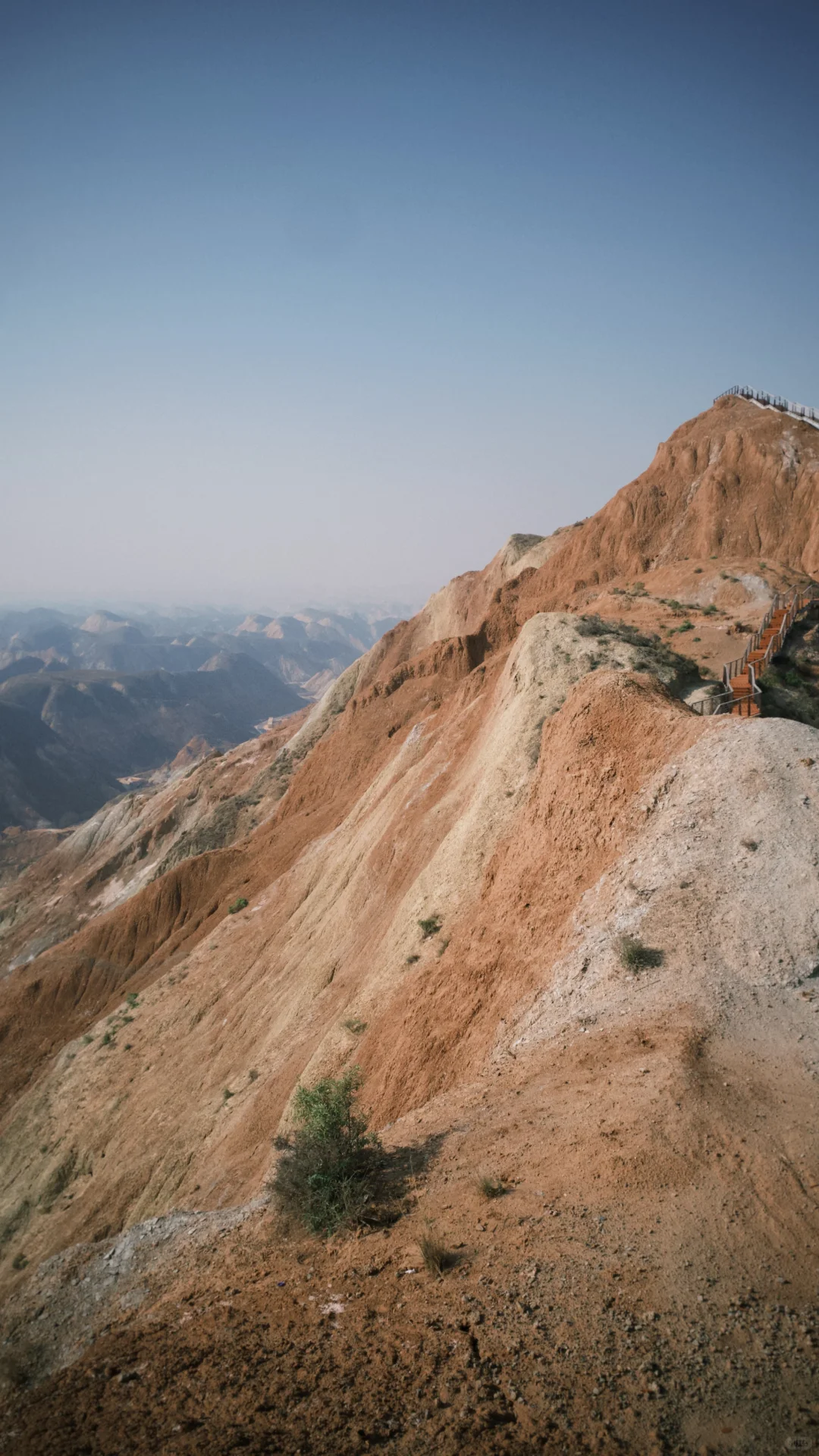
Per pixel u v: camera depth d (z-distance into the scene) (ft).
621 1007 43.52
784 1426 18.65
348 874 134.10
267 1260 33.68
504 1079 43.11
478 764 108.99
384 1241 30.81
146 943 209.97
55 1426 23.36
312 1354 24.14
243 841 241.14
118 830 403.54
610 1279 24.31
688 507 254.47
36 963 219.41
